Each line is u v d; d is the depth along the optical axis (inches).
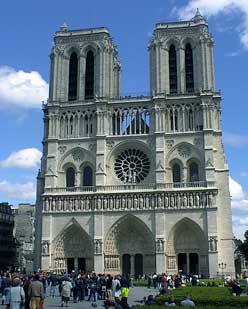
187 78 5231.3
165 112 5083.7
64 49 5506.9
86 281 2842.0
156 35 5315.0
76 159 5152.6
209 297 1861.5
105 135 5108.3
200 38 5201.8
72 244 4938.5
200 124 5002.5
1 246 6766.7
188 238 4746.6
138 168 5039.4
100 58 5359.3
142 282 4173.2
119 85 5910.4
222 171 4872.0
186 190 4741.6
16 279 1482.5
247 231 6240.2
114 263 4793.3
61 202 4982.8
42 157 5295.3
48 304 2437.3
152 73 5226.4
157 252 4662.9
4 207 7017.7
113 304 994.1
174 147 4977.9
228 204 4771.2
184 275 4493.1
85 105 5246.1
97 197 4913.9
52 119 5270.7
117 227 4840.1
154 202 4798.2
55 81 5383.9
